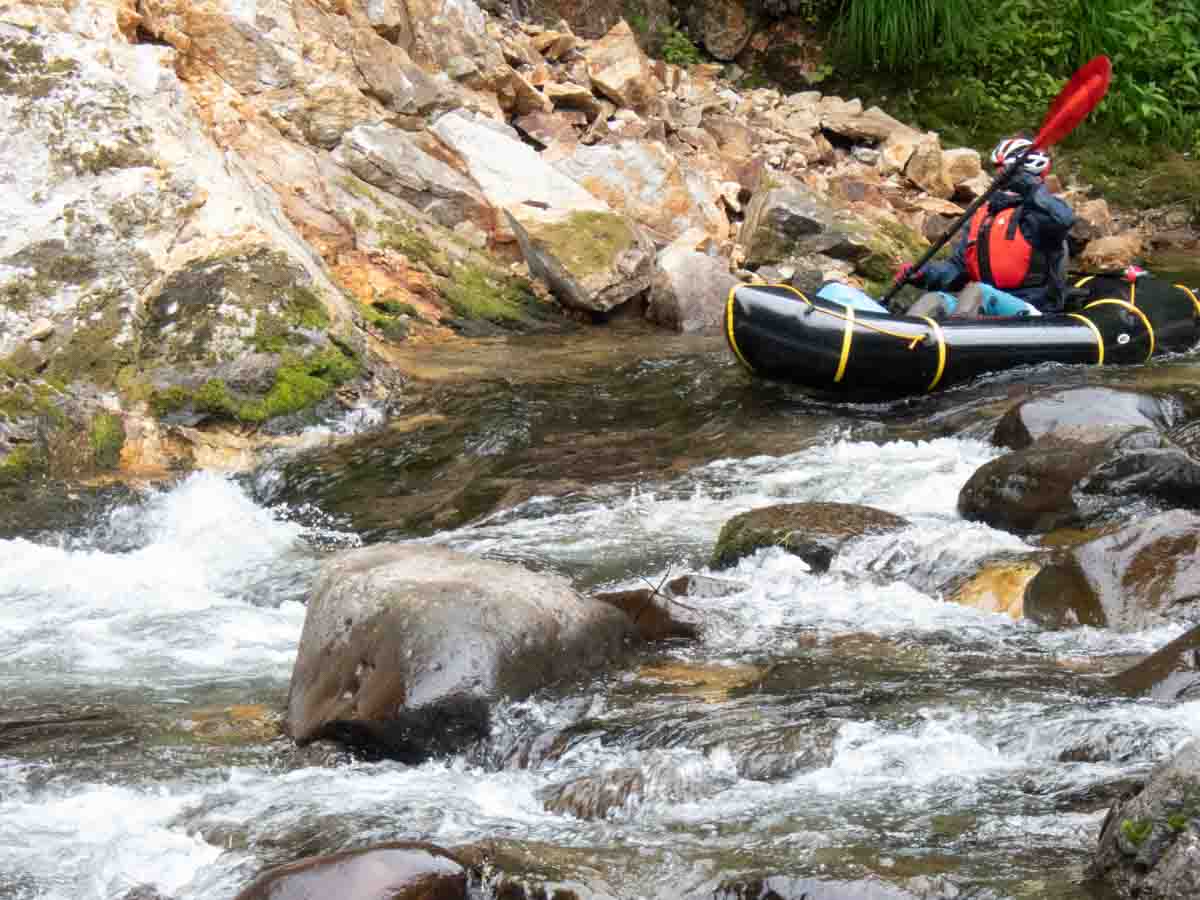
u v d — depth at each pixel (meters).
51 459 8.00
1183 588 5.45
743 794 4.18
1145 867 3.31
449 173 12.13
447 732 4.75
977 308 10.00
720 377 10.00
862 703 4.80
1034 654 5.25
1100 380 9.22
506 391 9.52
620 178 12.89
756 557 6.46
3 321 8.54
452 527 7.51
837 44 16.91
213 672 5.70
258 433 8.67
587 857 3.79
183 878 3.96
